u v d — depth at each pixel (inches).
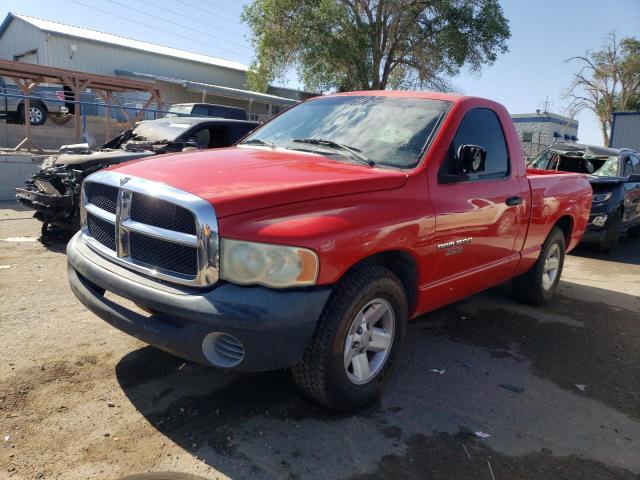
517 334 192.2
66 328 167.5
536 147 1316.4
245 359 107.3
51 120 664.4
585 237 359.6
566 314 219.6
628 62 1632.6
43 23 1141.1
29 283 209.6
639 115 1037.2
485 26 1077.8
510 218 175.2
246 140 179.6
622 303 243.4
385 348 134.6
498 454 118.5
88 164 266.1
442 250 144.6
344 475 107.3
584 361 173.2
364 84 1093.8
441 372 156.7
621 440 128.4
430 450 117.7
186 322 110.7
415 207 134.1
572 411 140.4
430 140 148.9
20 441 110.7
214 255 107.0
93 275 125.6
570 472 114.5
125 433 115.8
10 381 133.0
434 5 1071.0
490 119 174.2
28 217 353.1
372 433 122.3
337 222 115.1
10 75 522.6
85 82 571.5
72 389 131.8
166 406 127.0
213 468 106.6
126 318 119.0
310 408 130.2
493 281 181.9
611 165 394.0
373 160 146.2
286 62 1091.3
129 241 122.7
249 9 1064.8
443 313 209.8
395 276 130.3
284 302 106.7
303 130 169.6
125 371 142.2
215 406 128.4
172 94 1179.3
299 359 112.0
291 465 109.0
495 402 141.5
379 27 1096.8
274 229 108.0
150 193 115.6
